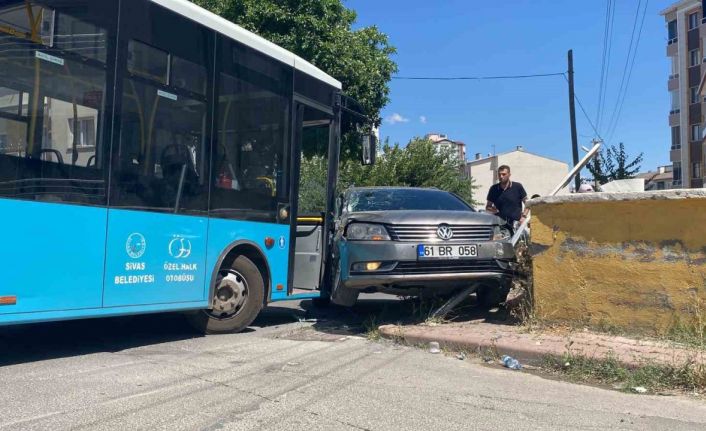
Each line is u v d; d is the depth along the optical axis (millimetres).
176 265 6094
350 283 6578
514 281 7156
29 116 4840
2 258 4676
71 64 5137
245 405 4164
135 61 5688
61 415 3875
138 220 5703
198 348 6066
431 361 5531
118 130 5523
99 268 5355
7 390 4422
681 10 46188
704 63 34469
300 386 4664
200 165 6383
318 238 8227
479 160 63844
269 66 7422
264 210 7258
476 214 6930
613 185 9656
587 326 6098
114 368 5129
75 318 5176
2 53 4660
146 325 7395
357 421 3887
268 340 6535
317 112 8508
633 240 5891
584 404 4320
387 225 6578
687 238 5645
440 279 6449
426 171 30703
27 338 6406
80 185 5207
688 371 4680
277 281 7438
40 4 4926
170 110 6047
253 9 14938
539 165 60312
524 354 5414
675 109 49688
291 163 7734
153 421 3803
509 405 4277
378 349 6031
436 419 3953
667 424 3908
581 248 6156
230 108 6801
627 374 4863
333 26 16016
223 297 6820
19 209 4781
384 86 17422
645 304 5809
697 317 5562
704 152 25219
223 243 6645
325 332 7086
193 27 6332
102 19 5395
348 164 25578
